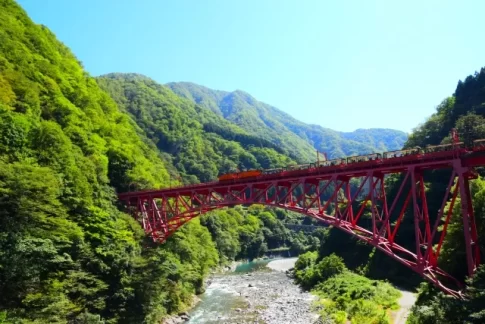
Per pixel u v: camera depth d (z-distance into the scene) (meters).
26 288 28.78
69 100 68.56
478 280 21.14
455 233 30.92
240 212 142.38
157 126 175.38
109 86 194.00
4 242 27.67
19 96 49.91
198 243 72.06
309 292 61.66
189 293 54.50
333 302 50.44
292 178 36.50
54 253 31.00
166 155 160.25
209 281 73.81
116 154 63.97
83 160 49.34
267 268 98.06
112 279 37.53
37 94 53.81
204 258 67.81
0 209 29.08
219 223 107.12
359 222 75.88
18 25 71.31
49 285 29.84
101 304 34.22
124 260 38.88
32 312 27.73
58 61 77.56
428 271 24.48
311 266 78.25
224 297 59.28
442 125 88.19
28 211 30.27
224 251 104.25
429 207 61.94
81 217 40.16
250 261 116.62
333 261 67.19
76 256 34.66
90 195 44.56
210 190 46.53
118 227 45.00
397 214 69.56
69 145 48.47
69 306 30.16
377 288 50.72
